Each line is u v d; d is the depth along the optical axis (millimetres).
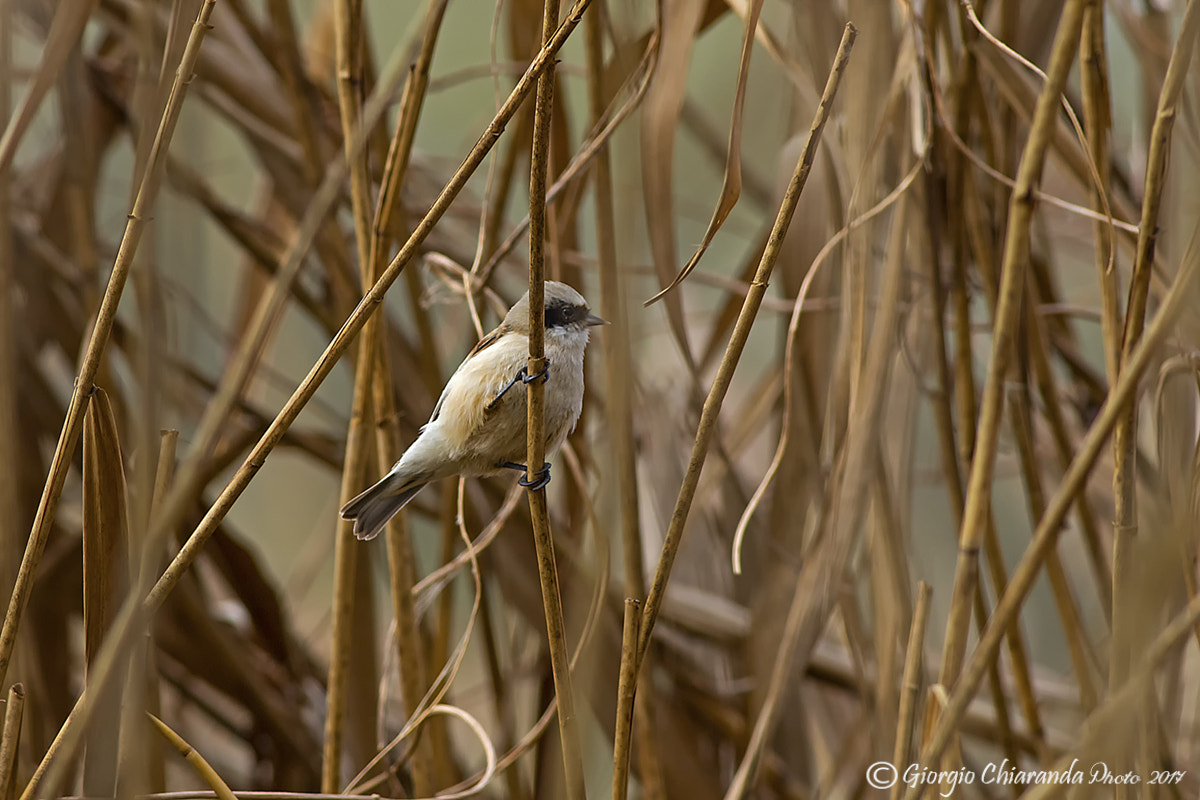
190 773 9898
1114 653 4770
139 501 4367
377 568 9742
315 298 9000
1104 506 8422
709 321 11688
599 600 5457
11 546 6176
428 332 7957
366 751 8297
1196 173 4660
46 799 4145
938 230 6695
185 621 8727
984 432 4770
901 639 6551
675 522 4645
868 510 6527
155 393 4414
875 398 6117
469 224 10070
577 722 4805
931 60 5891
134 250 4422
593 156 5586
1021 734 8328
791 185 4320
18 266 8398
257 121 8617
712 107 12633
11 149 5500
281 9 7770
